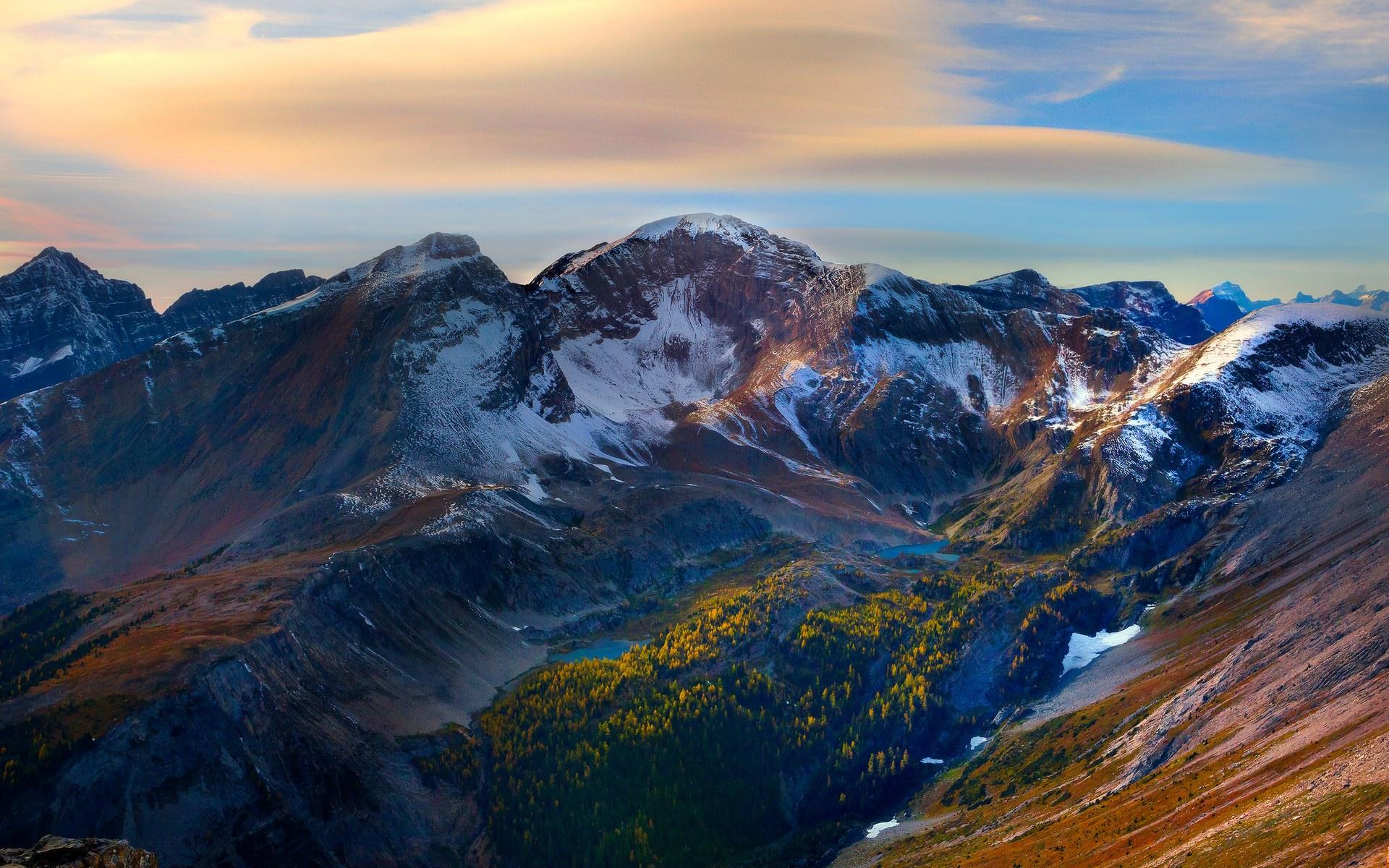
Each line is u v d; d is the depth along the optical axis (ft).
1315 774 518.78
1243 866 467.52
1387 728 519.19
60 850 266.77
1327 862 430.61
